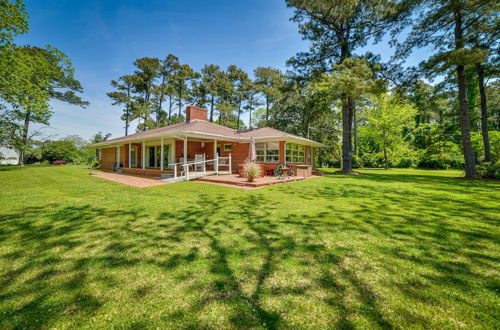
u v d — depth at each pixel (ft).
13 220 15.10
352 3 49.19
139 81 116.16
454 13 41.04
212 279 7.97
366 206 19.56
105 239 11.82
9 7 37.52
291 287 7.45
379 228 13.55
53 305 6.61
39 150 85.92
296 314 6.18
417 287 7.40
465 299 6.74
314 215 16.56
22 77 42.11
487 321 5.82
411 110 79.61
